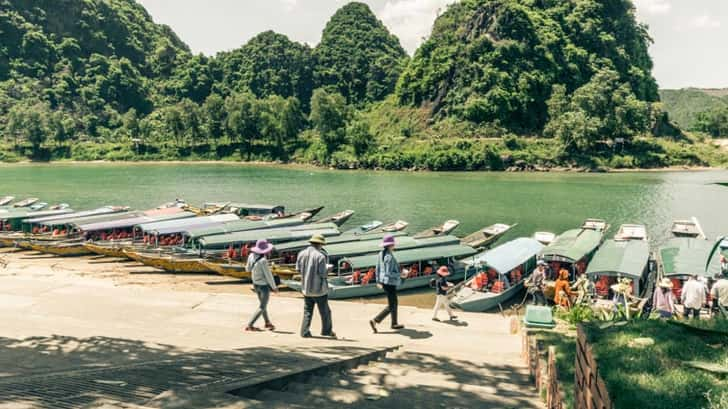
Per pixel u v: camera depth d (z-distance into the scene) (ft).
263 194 254.68
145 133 521.65
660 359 15.25
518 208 209.36
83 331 39.99
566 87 503.61
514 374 30.63
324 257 42.29
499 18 508.53
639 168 388.57
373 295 96.17
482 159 383.24
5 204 201.57
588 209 206.80
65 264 114.32
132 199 236.84
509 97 462.19
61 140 511.81
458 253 104.63
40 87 613.93
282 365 26.53
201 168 416.67
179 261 107.45
